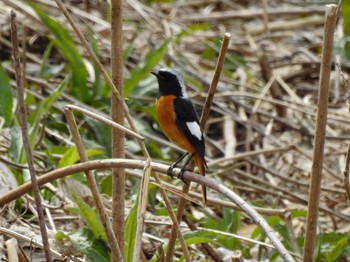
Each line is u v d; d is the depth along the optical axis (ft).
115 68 25.75
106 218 24.23
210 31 59.93
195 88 48.93
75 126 24.73
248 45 57.57
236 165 39.78
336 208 41.37
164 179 37.37
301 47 57.67
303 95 53.06
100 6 54.13
